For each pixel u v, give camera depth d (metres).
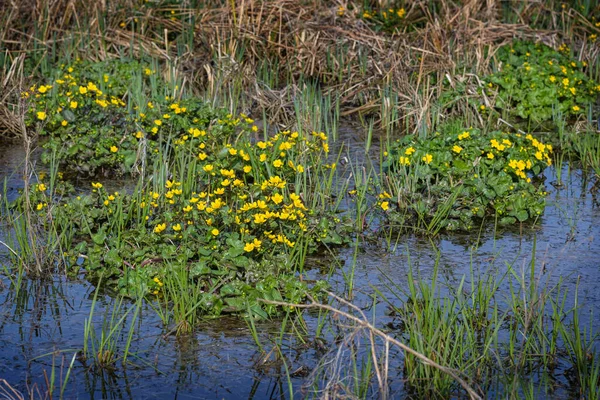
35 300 6.70
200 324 6.30
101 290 6.90
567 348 5.71
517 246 7.89
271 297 6.39
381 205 8.24
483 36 14.02
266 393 5.41
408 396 5.34
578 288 6.88
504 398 5.29
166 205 8.28
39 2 14.29
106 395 5.36
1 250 7.66
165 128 10.60
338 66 14.36
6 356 5.82
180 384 5.50
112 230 8.02
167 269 6.72
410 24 14.91
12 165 10.42
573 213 8.83
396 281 7.07
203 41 14.16
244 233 7.32
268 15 14.54
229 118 10.85
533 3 16.02
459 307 6.46
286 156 9.47
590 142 10.94
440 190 8.60
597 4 16.39
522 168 8.98
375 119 13.11
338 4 15.00
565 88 12.89
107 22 14.63
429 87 12.97
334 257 7.51
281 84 14.12
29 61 13.44
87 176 10.19
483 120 12.60
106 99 11.87
